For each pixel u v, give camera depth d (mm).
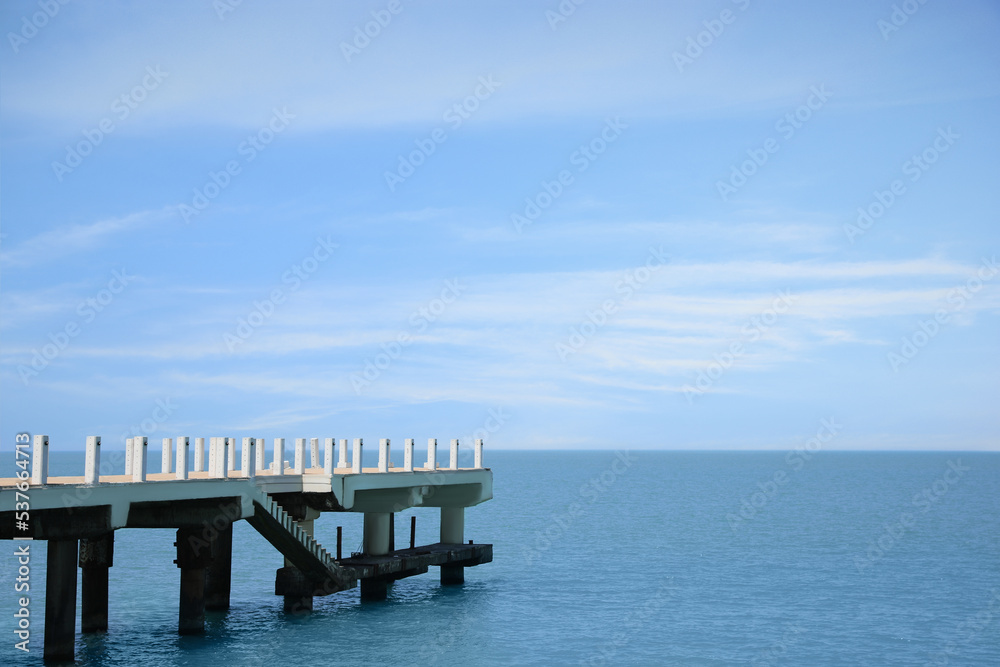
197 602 38000
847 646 40750
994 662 38312
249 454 36750
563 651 38750
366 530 47812
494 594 51938
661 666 36844
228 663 34594
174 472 35344
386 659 36125
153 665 33938
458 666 35719
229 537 44938
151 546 79500
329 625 41656
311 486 40688
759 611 48562
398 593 51125
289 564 43000
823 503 146875
